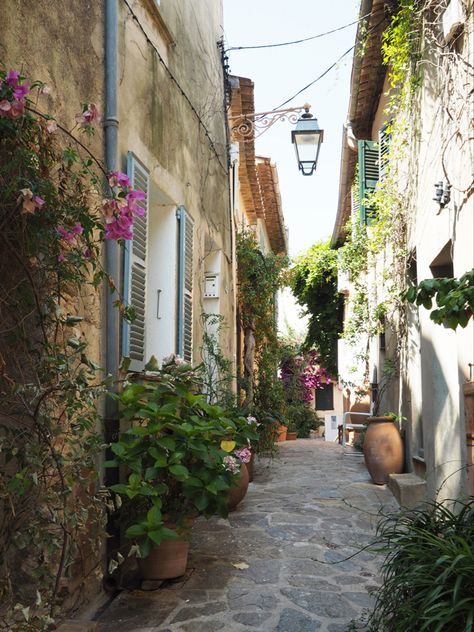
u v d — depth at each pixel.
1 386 3.18
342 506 7.00
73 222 3.22
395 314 9.19
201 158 7.78
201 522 6.25
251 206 15.51
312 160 9.13
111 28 4.62
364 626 3.59
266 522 6.24
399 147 7.90
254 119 9.49
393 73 8.01
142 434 4.12
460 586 2.72
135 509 4.18
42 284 3.25
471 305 3.16
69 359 3.04
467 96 4.69
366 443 8.49
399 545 3.30
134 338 4.96
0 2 3.23
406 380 8.33
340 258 11.50
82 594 3.76
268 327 12.27
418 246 7.08
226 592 4.24
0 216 3.00
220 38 9.52
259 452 9.60
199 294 7.39
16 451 2.84
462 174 4.87
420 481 7.00
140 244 5.17
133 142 5.14
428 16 6.15
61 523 3.02
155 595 4.18
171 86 6.39
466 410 4.45
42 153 3.09
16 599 3.35
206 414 4.88
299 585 4.39
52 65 3.75
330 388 23.19
